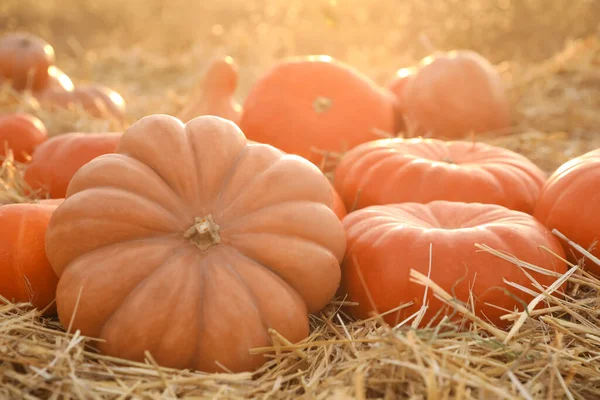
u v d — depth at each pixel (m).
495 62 3.07
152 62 2.89
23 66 1.90
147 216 0.89
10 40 1.93
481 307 0.96
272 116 1.41
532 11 3.22
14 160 1.40
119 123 1.72
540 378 0.88
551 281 1.00
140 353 0.87
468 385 0.85
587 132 1.83
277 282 0.90
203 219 0.90
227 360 0.88
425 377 0.82
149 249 0.89
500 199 1.14
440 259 0.96
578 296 1.03
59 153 1.22
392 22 3.28
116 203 0.89
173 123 0.95
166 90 2.49
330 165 1.41
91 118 1.69
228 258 0.90
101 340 0.88
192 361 0.89
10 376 0.85
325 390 0.85
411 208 1.08
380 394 0.85
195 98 1.54
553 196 1.07
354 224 1.05
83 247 0.90
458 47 3.20
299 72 1.44
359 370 0.86
